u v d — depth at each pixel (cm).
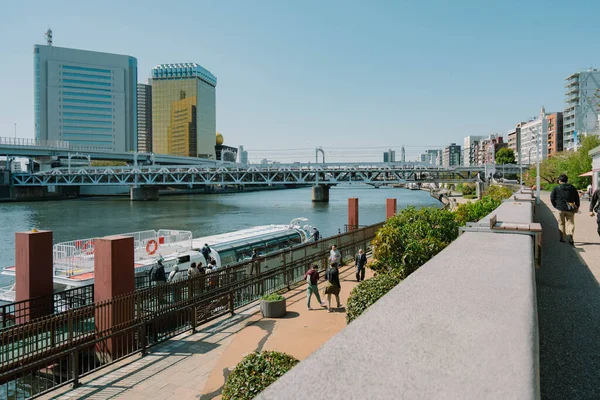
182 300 1445
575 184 5394
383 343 180
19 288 1481
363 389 140
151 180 13038
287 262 2025
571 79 13175
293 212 9075
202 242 2478
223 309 1580
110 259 1268
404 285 285
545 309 531
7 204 11762
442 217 1605
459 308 227
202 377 1015
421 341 180
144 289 1342
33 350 1130
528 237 567
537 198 2720
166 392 948
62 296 1598
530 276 308
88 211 9475
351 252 2631
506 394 132
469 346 174
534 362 156
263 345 1180
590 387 332
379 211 9231
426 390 137
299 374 154
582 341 425
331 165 11781
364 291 1123
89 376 1079
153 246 2100
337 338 188
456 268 343
